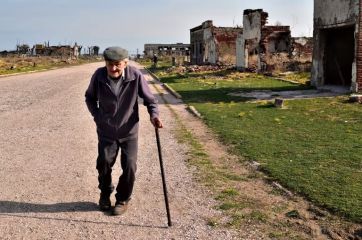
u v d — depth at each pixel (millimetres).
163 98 18422
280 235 4914
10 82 29875
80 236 4953
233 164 7793
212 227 5145
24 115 14195
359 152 8305
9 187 6660
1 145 9672
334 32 20828
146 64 66438
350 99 14930
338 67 20875
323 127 10914
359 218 5254
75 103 17297
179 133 10656
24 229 5148
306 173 7031
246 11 33594
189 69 37094
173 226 5191
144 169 7570
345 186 6355
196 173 7250
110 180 5656
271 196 6129
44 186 6684
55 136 10586
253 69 32562
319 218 5340
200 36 48594
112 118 5301
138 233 5016
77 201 6027
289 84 22969
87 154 8703
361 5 17188
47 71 46250
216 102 16281
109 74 5188
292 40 34781
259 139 9617
